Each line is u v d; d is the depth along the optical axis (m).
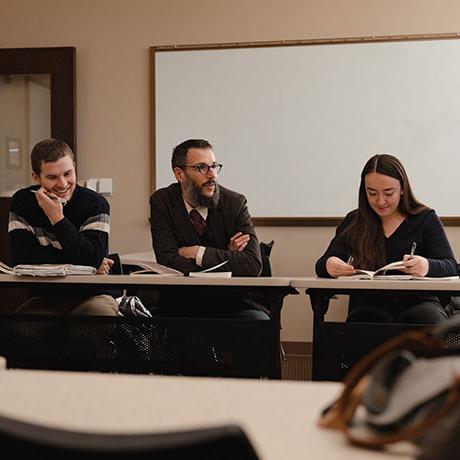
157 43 4.88
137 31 4.90
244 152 4.76
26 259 2.89
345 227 3.00
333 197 4.67
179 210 3.08
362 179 2.85
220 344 2.46
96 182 4.95
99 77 4.95
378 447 0.63
